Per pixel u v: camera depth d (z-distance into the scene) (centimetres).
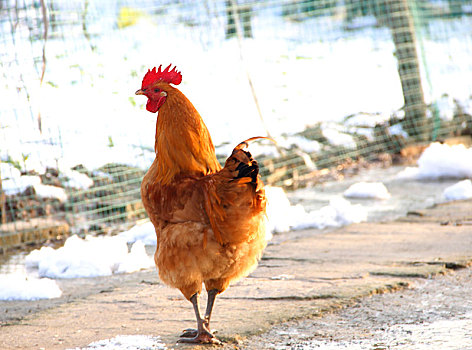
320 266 870
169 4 1808
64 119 1509
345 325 632
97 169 1405
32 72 1420
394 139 1903
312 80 2131
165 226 588
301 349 570
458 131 1989
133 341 603
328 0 2259
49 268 930
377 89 2147
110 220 1287
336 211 1179
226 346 584
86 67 1670
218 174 563
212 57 1961
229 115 1806
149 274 902
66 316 711
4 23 1391
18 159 1383
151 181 599
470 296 713
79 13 1528
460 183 1344
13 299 803
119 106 1611
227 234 559
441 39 2322
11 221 1229
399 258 889
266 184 1552
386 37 2439
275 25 2253
